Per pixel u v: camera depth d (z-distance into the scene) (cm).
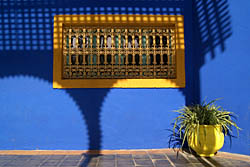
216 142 382
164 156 405
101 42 464
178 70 446
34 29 445
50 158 396
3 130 443
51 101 443
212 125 383
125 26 453
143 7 445
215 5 428
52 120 443
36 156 407
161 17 446
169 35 462
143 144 446
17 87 443
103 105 445
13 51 444
